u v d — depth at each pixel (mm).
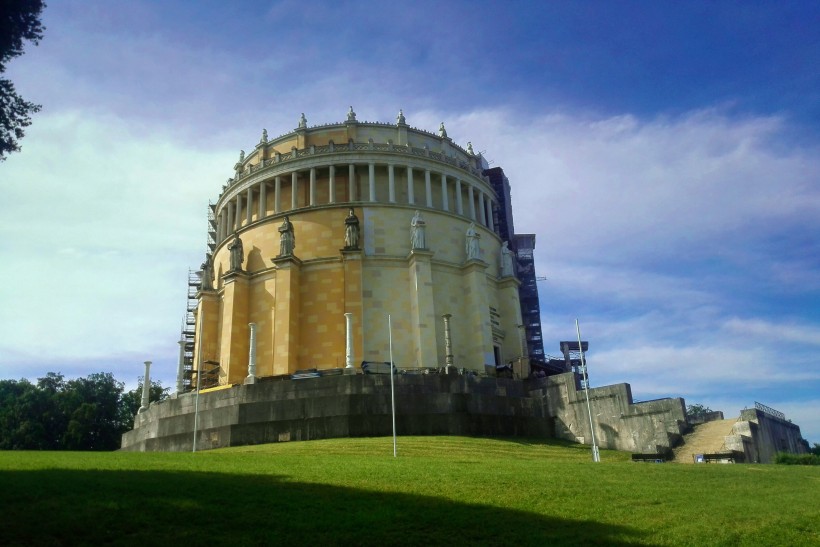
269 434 45594
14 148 21750
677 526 17797
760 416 44656
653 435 45312
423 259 61625
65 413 87250
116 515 15086
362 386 47188
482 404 49219
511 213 91125
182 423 49500
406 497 19344
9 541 12883
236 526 15156
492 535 16078
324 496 18766
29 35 21594
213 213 85562
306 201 67125
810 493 23719
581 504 19781
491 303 68500
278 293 59500
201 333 65688
